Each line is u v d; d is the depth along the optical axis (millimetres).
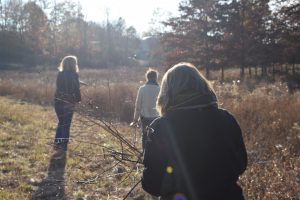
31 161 7688
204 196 2564
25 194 5891
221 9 33281
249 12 33500
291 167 5977
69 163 7215
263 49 33219
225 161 2635
